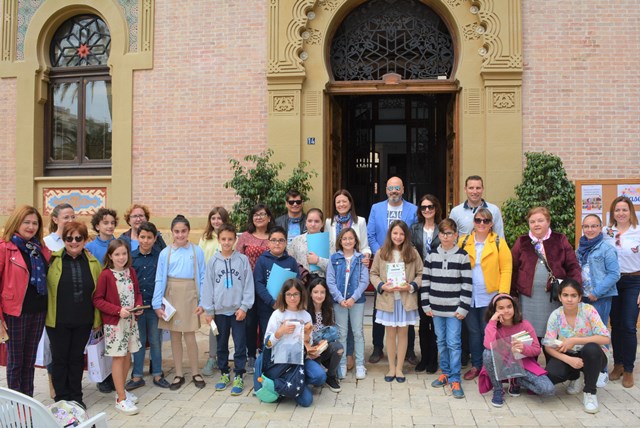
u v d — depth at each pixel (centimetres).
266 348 500
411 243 575
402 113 1100
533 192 780
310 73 877
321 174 869
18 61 959
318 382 500
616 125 828
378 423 452
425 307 549
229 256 547
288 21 871
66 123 980
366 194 1105
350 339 609
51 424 312
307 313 520
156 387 555
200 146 901
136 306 512
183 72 908
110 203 931
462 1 859
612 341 566
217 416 471
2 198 959
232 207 868
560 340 505
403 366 618
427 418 462
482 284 547
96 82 972
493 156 835
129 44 927
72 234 482
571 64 836
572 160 830
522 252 548
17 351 461
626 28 832
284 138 871
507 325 508
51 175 973
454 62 880
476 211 587
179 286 548
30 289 464
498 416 465
